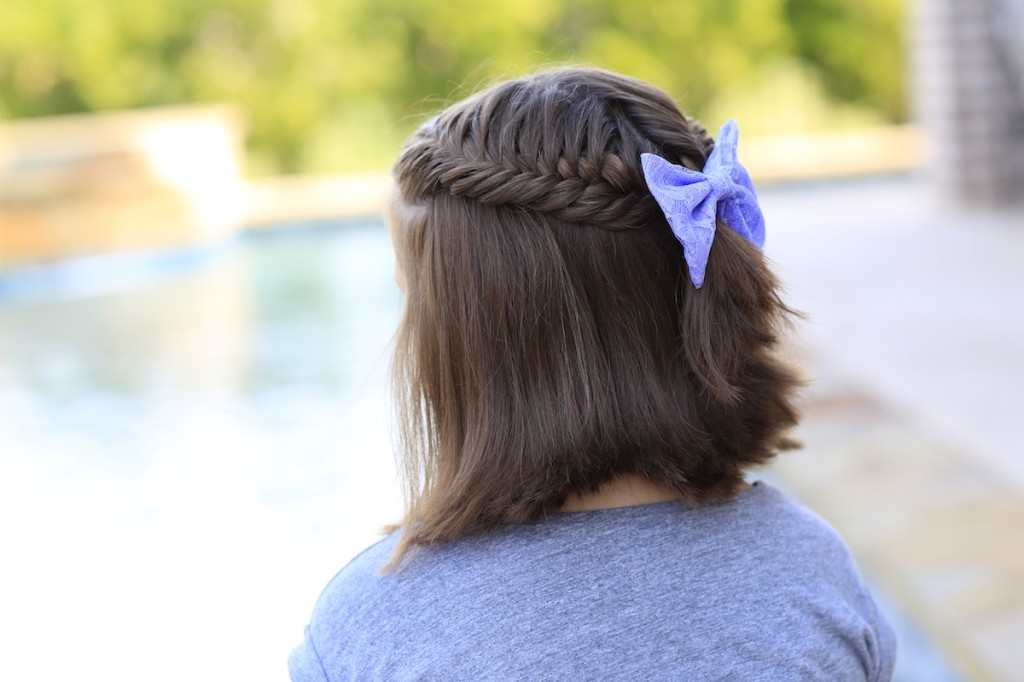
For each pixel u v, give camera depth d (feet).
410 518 2.59
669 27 52.29
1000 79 30.40
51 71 49.65
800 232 29.63
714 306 2.52
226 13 49.85
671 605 2.42
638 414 2.48
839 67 54.49
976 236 25.63
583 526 2.50
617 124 2.56
